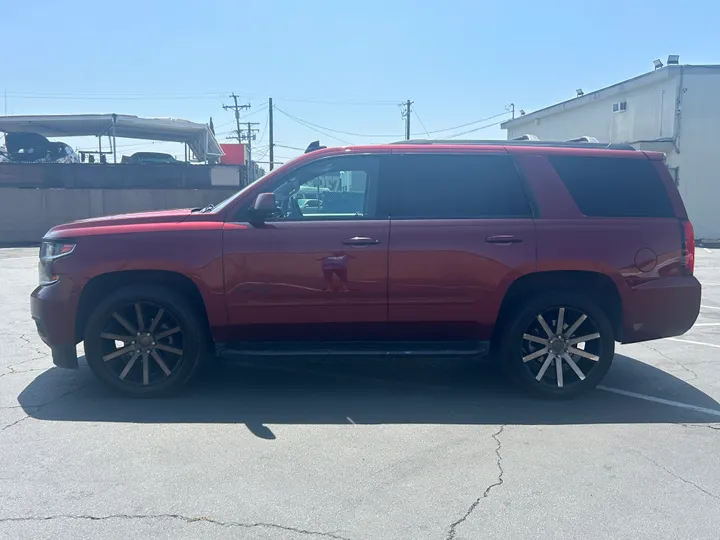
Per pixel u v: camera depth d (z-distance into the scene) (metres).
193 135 28.28
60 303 5.41
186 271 5.36
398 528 3.53
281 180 5.59
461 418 5.23
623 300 5.57
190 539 3.41
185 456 4.43
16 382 6.10
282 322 5.49
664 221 5.63
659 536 3.47
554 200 5.57
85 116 24.59
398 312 5.49
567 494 3.93
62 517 3.61
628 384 6.21
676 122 22.53
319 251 5.38
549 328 5.65
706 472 4.25
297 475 4.15
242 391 5.91
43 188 25.62
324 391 5.93
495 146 5.71
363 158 5.62
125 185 26.38
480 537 3.45
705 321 9.32
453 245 5.41
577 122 28.56
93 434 4.82
